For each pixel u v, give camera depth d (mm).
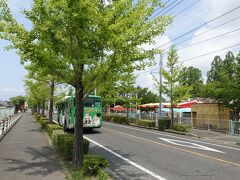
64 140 11211
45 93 32438
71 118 24156
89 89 9547
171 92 31188
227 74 28531
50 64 9273
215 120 28422
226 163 11945
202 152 14812
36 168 10008
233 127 25547
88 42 8805
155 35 9414
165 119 30453
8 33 9047
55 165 10492
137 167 11031
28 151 13562
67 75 9469
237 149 16672
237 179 9336
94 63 9047
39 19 8992
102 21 8570
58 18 8539
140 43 9312
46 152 13297
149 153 14250
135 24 9148
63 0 8133
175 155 13727
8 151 13570
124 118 40812
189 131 27797
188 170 10578
